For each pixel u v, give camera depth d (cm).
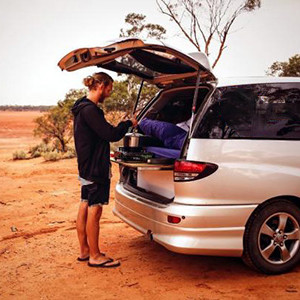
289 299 384
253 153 421
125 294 411
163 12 2081
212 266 475
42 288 431
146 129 507
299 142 437
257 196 417
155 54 434
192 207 405
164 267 478
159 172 464
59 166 1447
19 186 1059
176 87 519
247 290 407
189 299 393
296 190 427
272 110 441
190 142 413
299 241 443
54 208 820
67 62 445
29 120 9194
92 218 476
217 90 436
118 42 394
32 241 601
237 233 413
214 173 408
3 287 437
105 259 486
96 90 473
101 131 450
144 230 456
